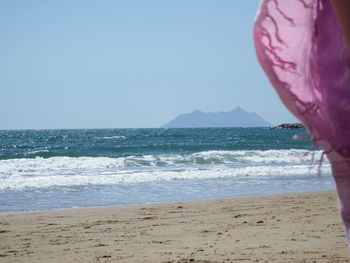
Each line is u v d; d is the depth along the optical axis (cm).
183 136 9188
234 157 3186
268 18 104
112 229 901
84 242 787
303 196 1299
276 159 3086
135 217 1033
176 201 1386
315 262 573
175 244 737
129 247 731
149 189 1672
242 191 1594
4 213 1184
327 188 1648
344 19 88
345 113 98
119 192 1603
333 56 100
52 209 1244
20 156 3778
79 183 1855
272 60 105
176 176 2064
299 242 703
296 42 104
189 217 1004
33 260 671
